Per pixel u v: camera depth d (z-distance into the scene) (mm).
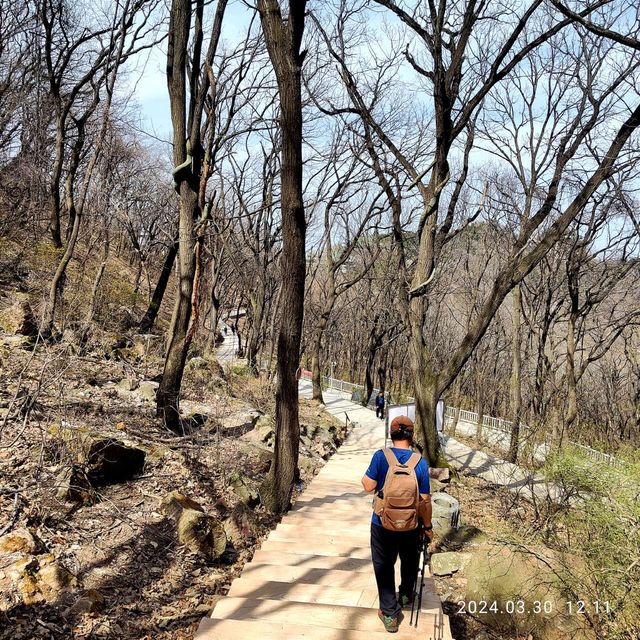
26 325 12211
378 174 15828
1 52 19016
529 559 5949
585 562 5645
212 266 27172
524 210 22016
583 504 6246
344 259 28875
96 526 6367
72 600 5004
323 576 5844
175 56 10602
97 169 20688
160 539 6543
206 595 5746
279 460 8844
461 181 16406
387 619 4531
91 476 7203
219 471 8992
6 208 18266
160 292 21375
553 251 25594
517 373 25625
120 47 13875
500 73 13516
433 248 15070
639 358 32969
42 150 19969
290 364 8844
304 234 8820
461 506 12148
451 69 13734
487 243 31953
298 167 8633
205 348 25172
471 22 13477
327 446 16312
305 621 4727
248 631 4422
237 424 12438
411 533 4551
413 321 15148
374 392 42781
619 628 5164
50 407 8523
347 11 15633
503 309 38500
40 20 18609
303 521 8289
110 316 19141
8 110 18719
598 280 23672
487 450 25047
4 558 5113
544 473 7523
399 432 4754
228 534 7402
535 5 12719
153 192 31469
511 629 5801
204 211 10367
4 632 4410
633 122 12305
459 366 14656
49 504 6262
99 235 22078
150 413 10438
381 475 4684
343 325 55250
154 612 5281
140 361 15688
